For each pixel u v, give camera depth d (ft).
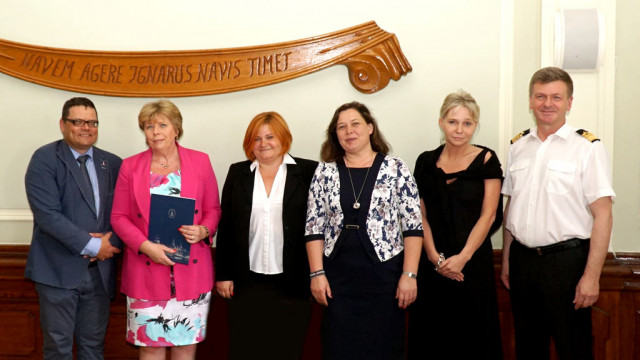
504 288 9.80
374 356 7.60
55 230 8.22
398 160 7.94
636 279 9.58
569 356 7.59
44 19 10.19
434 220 8.16
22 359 10.19
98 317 8.76
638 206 9.74
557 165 7.67
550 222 7.66
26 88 10.25
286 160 8.42
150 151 8.41
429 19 9.89
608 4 9.34
